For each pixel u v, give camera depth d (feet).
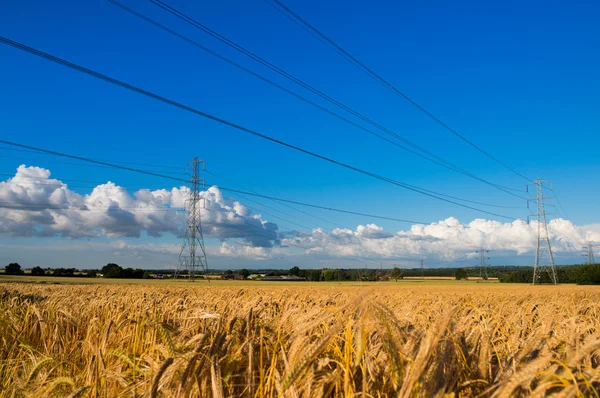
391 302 38.19
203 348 10.94
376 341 12.05
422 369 7.52
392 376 8.73
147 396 10.58
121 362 15.14
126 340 18.74
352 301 9.41
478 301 45.24
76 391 10.05
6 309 28.71
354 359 10.08
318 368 10.14
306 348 9.79
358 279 366.84
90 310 31.01
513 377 6.95
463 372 9.93
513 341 12.34
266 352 11.95
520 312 20.25
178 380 10.45
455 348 9.81
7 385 16.67
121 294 62.13
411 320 16.17
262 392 9.96
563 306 24.57
